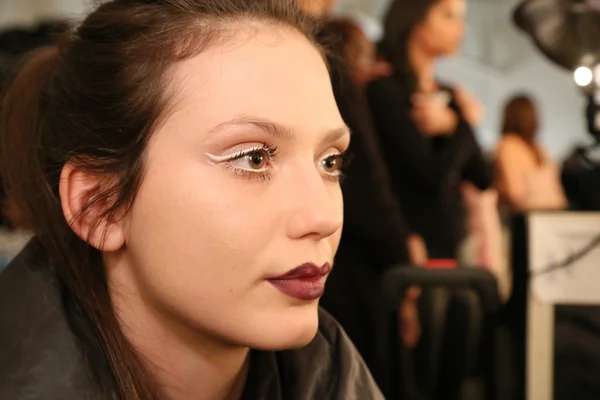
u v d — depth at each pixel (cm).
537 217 63
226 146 42
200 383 50
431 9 96
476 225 110
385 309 66
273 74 43
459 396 74
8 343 44
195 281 43
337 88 61
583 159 75
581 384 63
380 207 80
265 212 42
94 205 46
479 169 105
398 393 68
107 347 47
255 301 43
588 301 62
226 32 44
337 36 74
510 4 182
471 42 184
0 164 58
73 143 48
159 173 43
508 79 186
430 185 93
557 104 185
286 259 42
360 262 82
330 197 44
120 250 48
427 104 97
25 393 42
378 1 175
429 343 75
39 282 47
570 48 60
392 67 98
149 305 48
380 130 93
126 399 46
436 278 65
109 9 50
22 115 54
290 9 48
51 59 53
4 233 86
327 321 55
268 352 54
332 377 51
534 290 63
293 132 43
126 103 45
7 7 152
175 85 43
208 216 42
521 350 64
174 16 46
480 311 67
